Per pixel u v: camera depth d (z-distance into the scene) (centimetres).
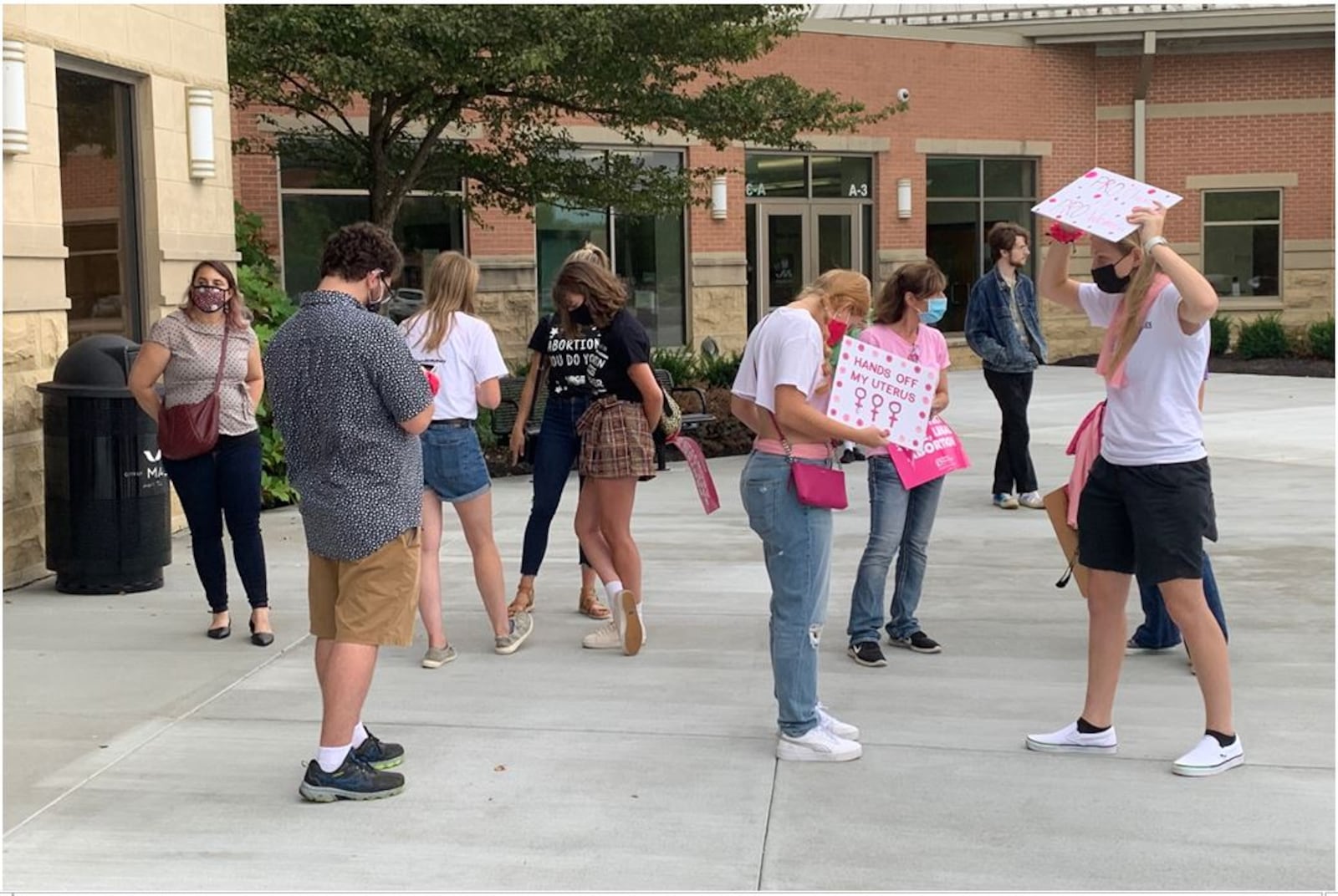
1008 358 972
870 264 2255
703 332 2073
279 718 544
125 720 541
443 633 642
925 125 2244
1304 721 528
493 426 1241
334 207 1738
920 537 629
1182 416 466
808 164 2181
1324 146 2311
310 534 451
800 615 485
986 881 393
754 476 481
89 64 848
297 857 412
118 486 746
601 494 643
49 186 791
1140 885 390
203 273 648
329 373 436
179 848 418
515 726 531
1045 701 559
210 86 988
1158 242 462
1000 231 968
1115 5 2277
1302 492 1050
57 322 809
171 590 768
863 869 402
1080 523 492
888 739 514
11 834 429
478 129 1705
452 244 1842
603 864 406
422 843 422
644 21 1200
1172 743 506
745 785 468
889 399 486
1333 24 2217
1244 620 679
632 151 1992
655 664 617
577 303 640
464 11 1134
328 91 1190
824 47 2136
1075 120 2373
